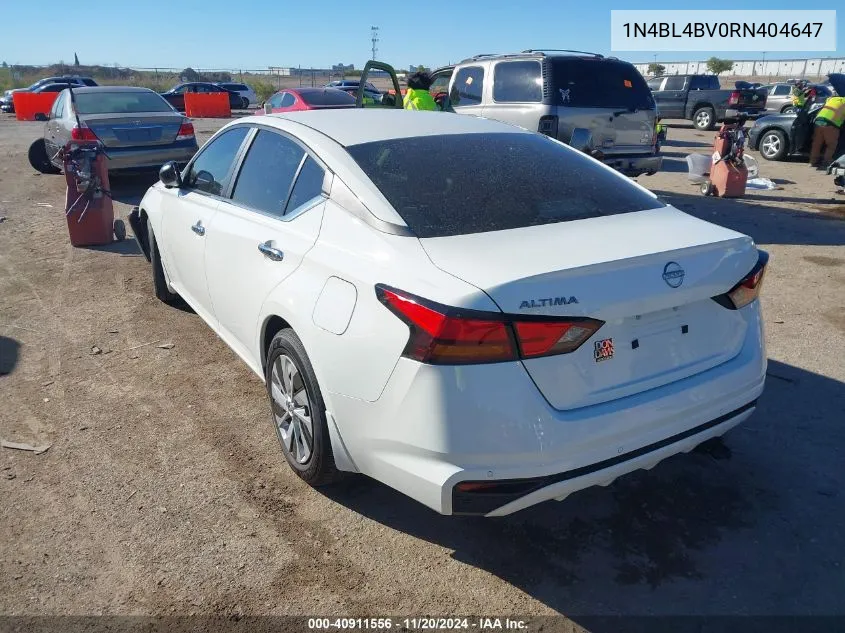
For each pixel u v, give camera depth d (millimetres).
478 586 2654
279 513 3068
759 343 2898
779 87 25547
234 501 3145
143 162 9977
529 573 2717
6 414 3885
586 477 2418
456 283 2344
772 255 7027
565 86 8445
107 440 3635
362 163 3078
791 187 11172
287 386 3199
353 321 2621
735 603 2557
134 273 6473
